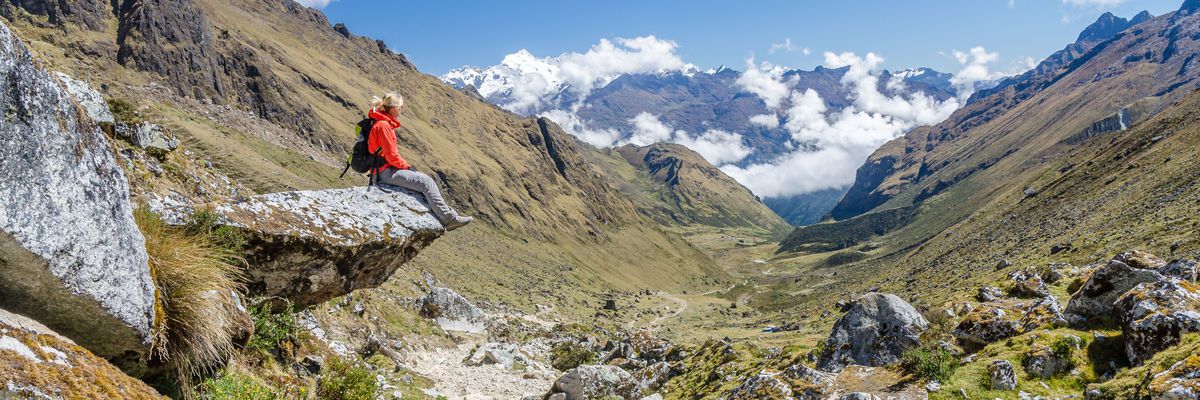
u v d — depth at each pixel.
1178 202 69.75
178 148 24.83
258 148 150.12
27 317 6.01
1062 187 150.12
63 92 6.54
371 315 34.25
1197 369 11.64
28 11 160.88
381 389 21.47
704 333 115.44
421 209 12.39
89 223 6.52
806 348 27.81
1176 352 13.00
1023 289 25.14
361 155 11.73
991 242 129.50
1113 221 81.19
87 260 6.41
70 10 167.75
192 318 8.55
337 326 29.28
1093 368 15.57
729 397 22.44
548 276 194.00
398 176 12.28
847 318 23.05
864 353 21.58
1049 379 15.91
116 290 6.78
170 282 8.37
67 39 160.88
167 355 7.97
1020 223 141.25
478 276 141.50
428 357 34.56
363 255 11.35
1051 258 72.94
